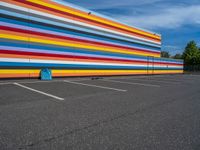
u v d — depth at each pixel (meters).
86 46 17.25
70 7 15.85
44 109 5.75
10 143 3.55
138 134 4.13
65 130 4.21
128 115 5.45
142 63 25.48
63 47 15.27
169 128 4.55
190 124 4.88
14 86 9.75
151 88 11.31
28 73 13.08
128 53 22.80
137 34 24.52
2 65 11.82
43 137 3.83
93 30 17.98
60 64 15.05
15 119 4.80
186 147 3.59
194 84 14.73
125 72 22.28
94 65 18.08
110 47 20.02
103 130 4.29
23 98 7.09
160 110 6.16
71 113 5.43
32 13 13.23
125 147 3.53
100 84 12.12
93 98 7.59
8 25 12.00
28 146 3.45
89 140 3.77
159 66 29.17
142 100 7.57
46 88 9.52
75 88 9.97
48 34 14.20
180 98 8.37
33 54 13.31
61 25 15.11
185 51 67.25
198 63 62.16
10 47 12.13
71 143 3.62
